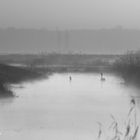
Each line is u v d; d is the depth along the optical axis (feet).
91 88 268.21
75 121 128.77
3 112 148.56
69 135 107.14
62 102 182.80
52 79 366.22
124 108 159.12
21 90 241.96
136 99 191.01
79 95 217.15
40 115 141.69
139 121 122.21
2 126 119.85
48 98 198.70
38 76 361.51
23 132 110.11
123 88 263.49
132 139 51.08
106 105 170.71
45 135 107.24
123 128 109.91
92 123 124.88
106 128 114.83
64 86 287.07
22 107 162.40
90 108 161.17
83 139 101.76
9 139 101.55
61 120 131.03
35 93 225.15
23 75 332.19
